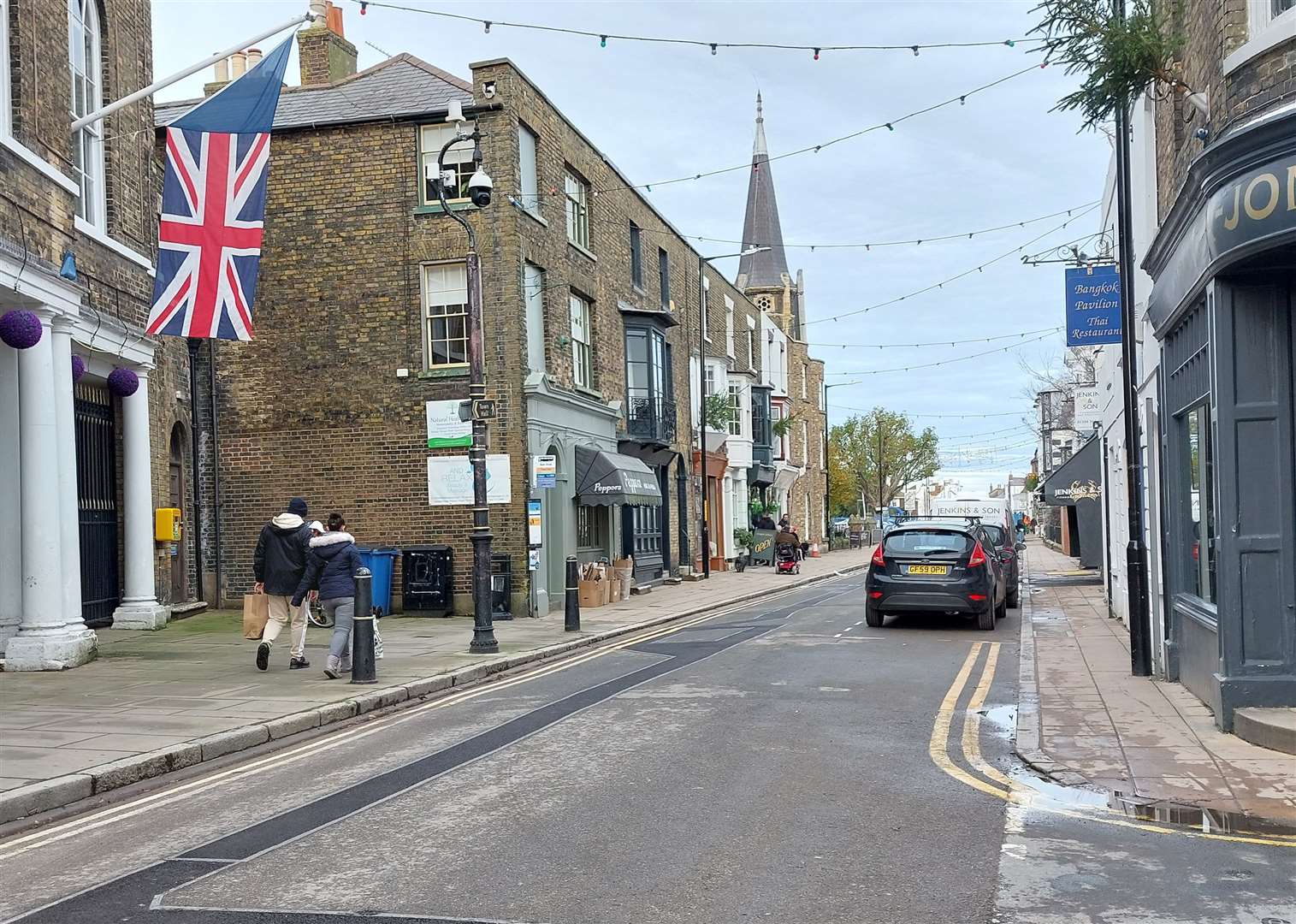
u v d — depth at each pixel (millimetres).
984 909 5020
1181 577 11109
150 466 18047
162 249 13383
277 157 21672
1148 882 5383
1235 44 8578
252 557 21594
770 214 64312
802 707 10539
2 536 13750
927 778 7637
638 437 27625
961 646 15312
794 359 53219
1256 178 7770
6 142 12414
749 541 39812
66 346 13641
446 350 21094
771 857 5809
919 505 86625
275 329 21641
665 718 10000
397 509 21094
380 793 7375
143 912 5098
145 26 17703
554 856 5848
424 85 22312
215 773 8273
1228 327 8523
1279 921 4844
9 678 12414
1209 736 8578
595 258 25453
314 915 5000
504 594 20266
